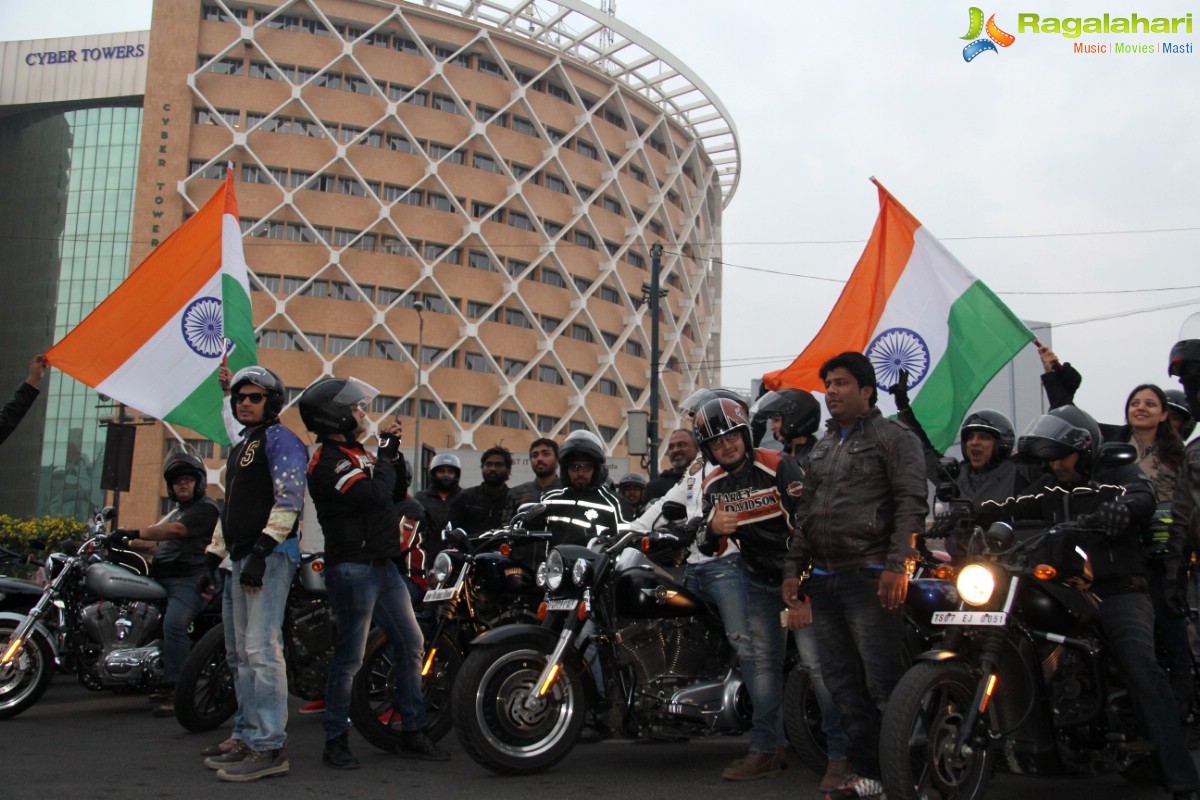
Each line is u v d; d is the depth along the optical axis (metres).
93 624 7.17
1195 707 5.40
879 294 8.41
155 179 43.00
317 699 6.92
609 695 5.53
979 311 7.98
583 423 49.84
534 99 50.56
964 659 4.20
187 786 4.86
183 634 7.23
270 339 43.16
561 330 49.03
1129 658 4.59
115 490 15.25
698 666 5.61
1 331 53.88
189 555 7.41
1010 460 6.55
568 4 48.34
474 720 5.08
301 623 6.68
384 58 47.06
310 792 4.79
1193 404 5.71
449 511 9.03
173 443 40.97
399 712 5.83
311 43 45.94
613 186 53.31
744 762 5.36
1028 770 4.61
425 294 46.34
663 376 54.59
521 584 6.16
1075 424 5.05
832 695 4.54
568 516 6.83
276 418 5.48
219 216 9.18
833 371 4.54
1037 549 4.64
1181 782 4.46
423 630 6.51
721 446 5.28
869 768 4.44
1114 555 4.73
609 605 5.46
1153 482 5.88
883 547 4.36
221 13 45.50
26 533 32.62
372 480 5.52
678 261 56.56
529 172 49.88
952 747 4.16
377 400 44.16
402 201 46.47
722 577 5.55
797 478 5.22
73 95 54.28
